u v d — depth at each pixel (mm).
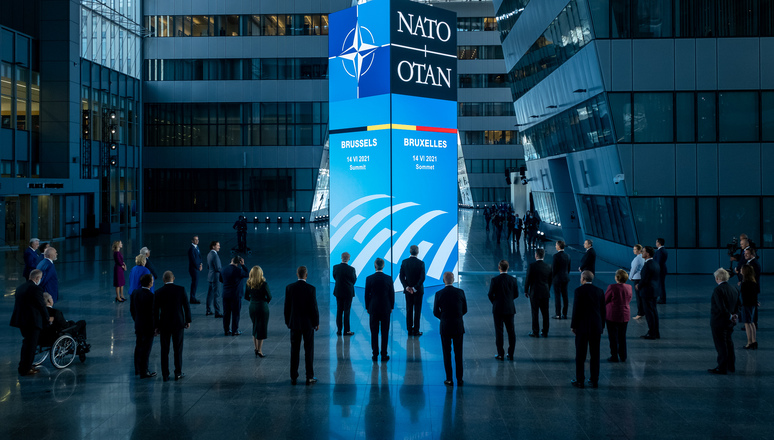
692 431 7695
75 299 17500
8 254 30578
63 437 7570
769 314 15172
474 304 16578
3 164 35125
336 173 20188
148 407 8617
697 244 23188
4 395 9164
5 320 14820
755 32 22594
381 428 7816
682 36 22812
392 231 18672
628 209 23547
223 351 11719
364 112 19219
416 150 19188
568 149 30266
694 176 23078
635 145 23219
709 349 11812
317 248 32688
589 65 24031
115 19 48844
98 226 43438
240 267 13203
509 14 37781
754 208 23000
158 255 29438
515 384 9641
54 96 38906
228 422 8039
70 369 10539
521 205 49281
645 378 9953
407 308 13008
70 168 39156
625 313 10867
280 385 9602
